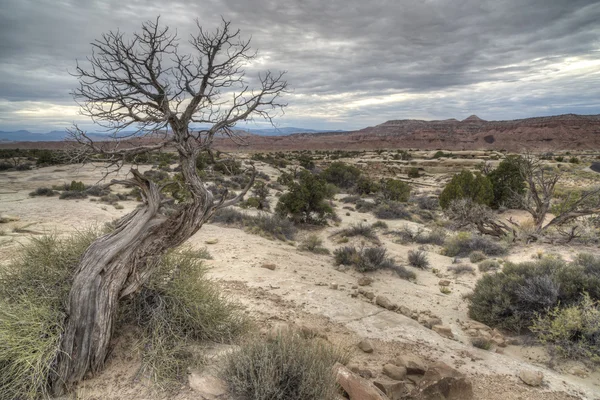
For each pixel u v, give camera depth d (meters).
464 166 68.25
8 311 3.49
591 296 6.92
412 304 8.68
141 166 39.78
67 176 33.12
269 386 3.19
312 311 6.92
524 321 7.10
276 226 18.16
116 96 3.42
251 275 9.00
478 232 19.05
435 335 6.40
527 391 4.48
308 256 13.62
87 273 3.65
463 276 11.88
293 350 3.60
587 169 53.12
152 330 4.07
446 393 4.00
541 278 7.32
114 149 3.47
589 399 4.44
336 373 3.85
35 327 3.38
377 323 6.68
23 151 65.12
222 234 14.91
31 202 19.56
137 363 3.81
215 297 4.89
